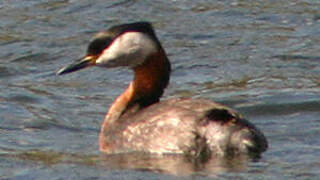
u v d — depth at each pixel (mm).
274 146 15445
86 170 14523
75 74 20672
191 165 14391
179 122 14734
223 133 14484
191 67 20828
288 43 21844
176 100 15414
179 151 14656
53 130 17219
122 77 20406
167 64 15906
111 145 15430
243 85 19625
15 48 22250
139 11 24016
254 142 14562
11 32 23141
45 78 20531
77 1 24719
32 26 23438
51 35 22922
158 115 15023
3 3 24797
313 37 22141
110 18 23703
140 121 15164
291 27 22750
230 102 18469
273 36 22312
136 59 15781
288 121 17391
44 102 18859
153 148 14875
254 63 20859
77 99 19109
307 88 19188
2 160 15250
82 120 17766
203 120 14641
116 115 15672
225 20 23281
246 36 22375
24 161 15188
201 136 14562
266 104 18188
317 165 14445
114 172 14336
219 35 22500
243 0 24234
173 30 22844
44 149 15953
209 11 23797
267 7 23828
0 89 19703
